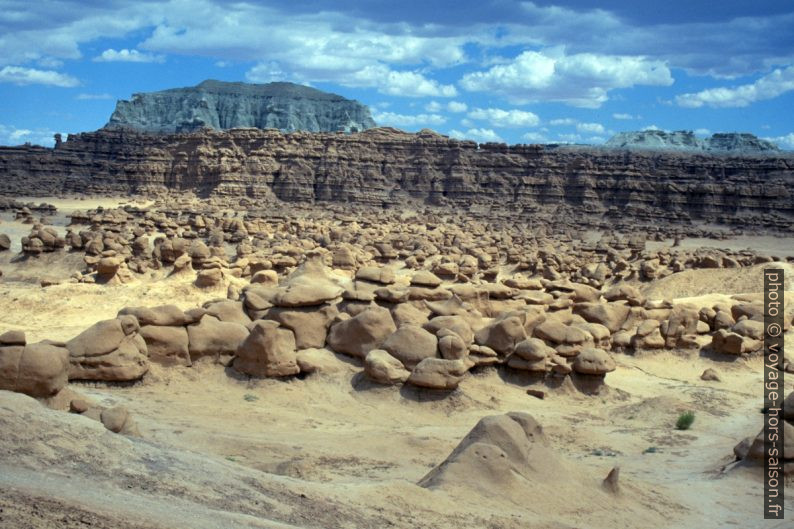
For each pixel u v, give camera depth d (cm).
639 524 1592
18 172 16888
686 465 2164
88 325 3884
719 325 3934
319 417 2355
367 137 16312
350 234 8950
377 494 1410
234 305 2834
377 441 2095
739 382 3409
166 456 1342
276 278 5019
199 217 9381
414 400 2536
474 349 2866
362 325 2748
